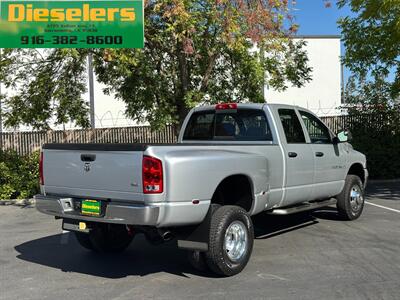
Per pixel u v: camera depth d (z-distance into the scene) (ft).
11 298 17.52
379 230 27.40
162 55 38.55
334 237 25.86
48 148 20.47
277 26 34.30
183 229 19.12
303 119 26.16
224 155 19.51
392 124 55.01
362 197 30.89
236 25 32.48
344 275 19.29
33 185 42.37
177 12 30.55
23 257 23.38
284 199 23.63
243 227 19.93
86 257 23.20
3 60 38.93
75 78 40.73
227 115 25.38
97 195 18.74
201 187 18.31
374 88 55.83
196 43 35.32
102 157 18.47
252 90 40.34
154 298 17.13
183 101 38.42
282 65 41.01
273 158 22.62
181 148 18.40
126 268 21.17
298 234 26.73
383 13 42.27
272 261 21.50
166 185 17.34
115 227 21.01
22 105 40.42
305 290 17.58
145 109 39.34
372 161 51.49
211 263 18.88
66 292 18.04
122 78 40.91
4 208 38.99
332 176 27.63
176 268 20.99
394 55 45.21
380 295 16.90
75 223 19.88
